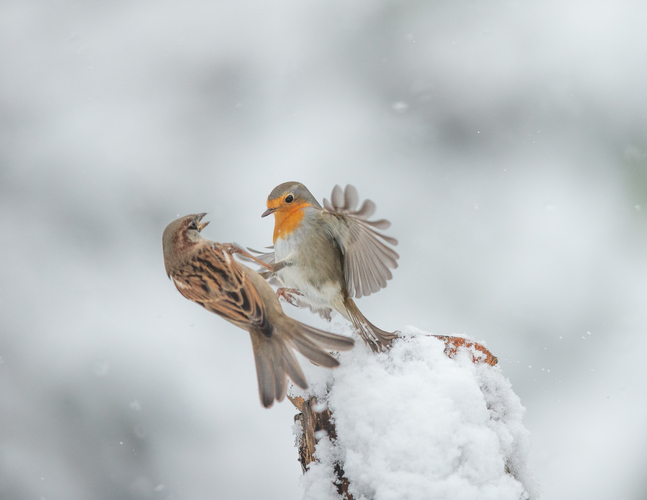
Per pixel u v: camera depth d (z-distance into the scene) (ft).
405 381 16.20
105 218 40.98
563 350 33.68
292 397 18.56
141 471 33.91
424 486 14.92
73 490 33.19
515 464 16.83
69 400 35.19
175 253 20.71
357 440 15.78
